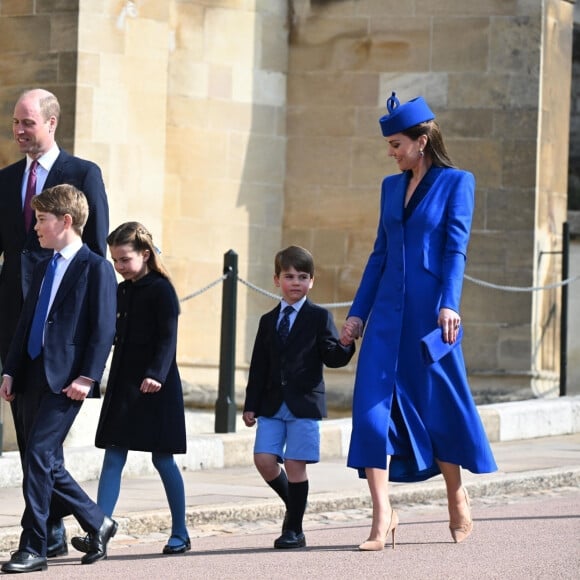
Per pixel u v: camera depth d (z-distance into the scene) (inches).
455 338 882.1
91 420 1384.1
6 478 1173.7
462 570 824.9
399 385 896.9
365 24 1781.5
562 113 1854.1
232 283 1398.9
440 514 1123.9
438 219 903.1
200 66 1734.7
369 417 886.4
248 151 1766.7
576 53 2094.0
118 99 1587.1
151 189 1624.0
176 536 933.8
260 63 1772.9
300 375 949.2
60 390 863.1
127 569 858.8
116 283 892.0
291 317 959.6
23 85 1587.1
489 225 1772.9
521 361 1768.0
